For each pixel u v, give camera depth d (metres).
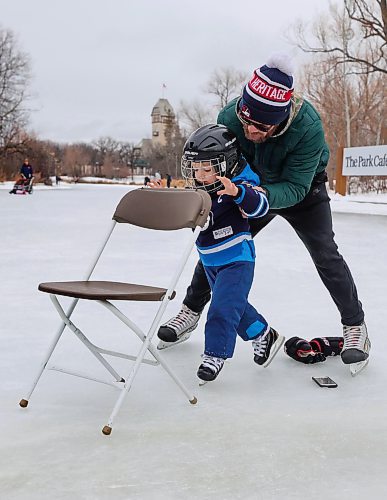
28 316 4.01
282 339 3.08
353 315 3.05
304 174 2.89
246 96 2.76
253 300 4.55
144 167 85.75
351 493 1.84
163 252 7.07
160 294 2.38
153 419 2.40
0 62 40.66
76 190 33.50
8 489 1.83
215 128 2.86
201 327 3.89
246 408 2.54
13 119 42.00
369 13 22.27
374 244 7.93
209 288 3.30
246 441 2.21
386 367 3.12
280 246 7.71
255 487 1.87
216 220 2.84
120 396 2.30
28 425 2.31
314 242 3.07
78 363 3.08
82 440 2.19
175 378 2.55
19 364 3.04
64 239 8.34
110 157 85.94
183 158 2.89
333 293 3.07
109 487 1.85
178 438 2.22
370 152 17.33
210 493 1.83
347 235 8.98
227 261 2.84
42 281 5.20
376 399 2.67
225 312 2.72
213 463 2.03
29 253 6.89
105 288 2.43
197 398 2.64
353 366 2.98
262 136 2.85
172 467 1.99
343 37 27.69
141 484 1.88
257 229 3.24
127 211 2.79
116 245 7.71
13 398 2.59
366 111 30.70
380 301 4.54
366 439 2.24
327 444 2.19
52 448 2.12
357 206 16.97
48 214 13.35
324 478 1.94
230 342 2.73
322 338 3.28
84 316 4.03
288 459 2.07
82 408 2.50
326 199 3.09
